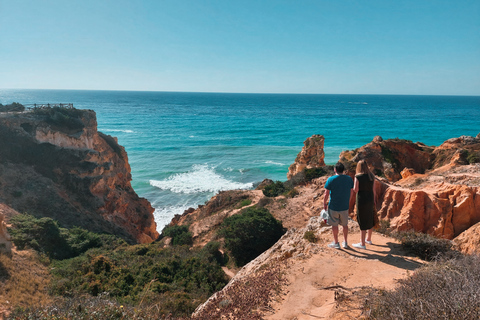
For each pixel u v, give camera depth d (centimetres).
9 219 2166
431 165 3725
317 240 897
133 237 3281
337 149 8119
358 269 687
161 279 1838
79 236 2384
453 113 18450
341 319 498
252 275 833
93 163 3419
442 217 1152
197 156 7688
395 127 11894
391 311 424
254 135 10512
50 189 2850
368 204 761
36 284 1547
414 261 699
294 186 3619
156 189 5478
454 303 383
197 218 3709
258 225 2394
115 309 757
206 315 663
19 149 3012
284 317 567
